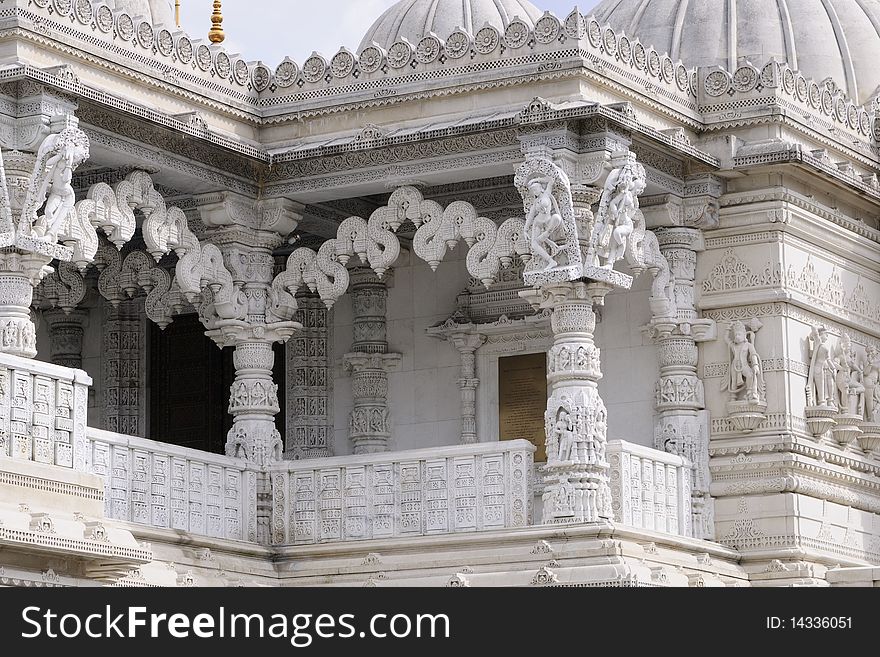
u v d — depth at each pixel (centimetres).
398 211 2566
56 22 2338
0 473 2089
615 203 2420
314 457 2881
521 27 2505
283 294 2652
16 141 2259
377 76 2591
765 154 2633
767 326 2659
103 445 2388
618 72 2534
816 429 2683
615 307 2720
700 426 2666
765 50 3092
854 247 2820
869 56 3175
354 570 2512
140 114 2388
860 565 2761
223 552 2516
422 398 2844
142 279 2736
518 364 2802
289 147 2622
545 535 2405
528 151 2427
